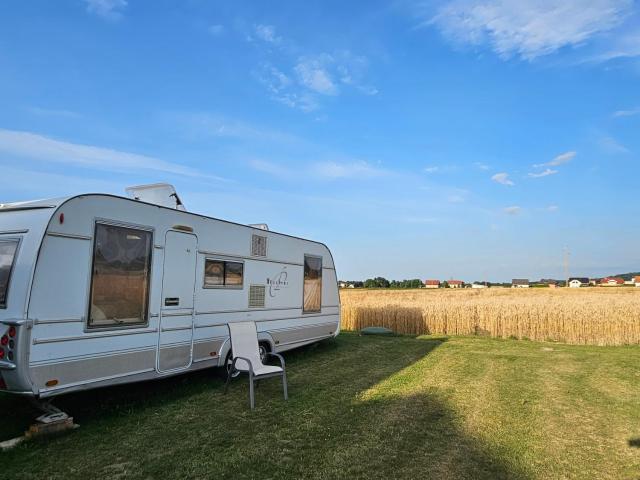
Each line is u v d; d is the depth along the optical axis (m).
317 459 4.35
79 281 5.01
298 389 7.05
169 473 4.02
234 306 7.60
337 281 11.55
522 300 18.27
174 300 6.32
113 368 5.38
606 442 4.95
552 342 14.22
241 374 7.80
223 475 4.00
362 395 6.70
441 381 7.80
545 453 4.61
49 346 4.67
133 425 5.24
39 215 4.84
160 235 6.12
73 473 3.99
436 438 4.96
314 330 10.34
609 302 15.91
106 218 5.36
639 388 7.48
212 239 7.12
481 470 4.17
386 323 16.66
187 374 7.34
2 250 4.85
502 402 6.50
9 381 4.49
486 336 15.42
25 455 4.34
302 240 9.89
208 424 5.31
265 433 5.03
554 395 6.96
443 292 41.03
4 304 4.59
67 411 5.64
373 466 4.20
